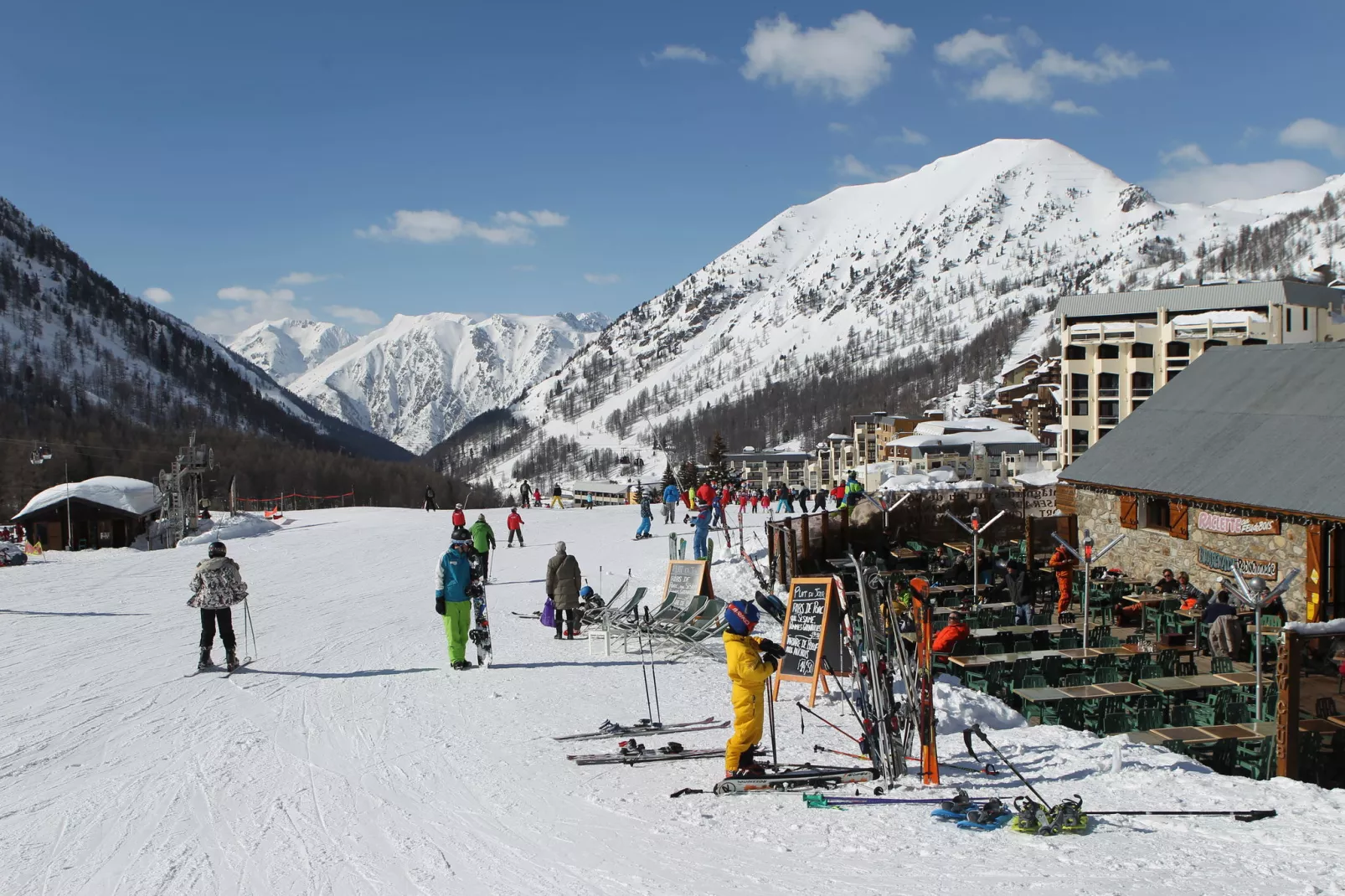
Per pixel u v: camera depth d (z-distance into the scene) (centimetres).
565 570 1584
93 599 2033
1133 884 543
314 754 909
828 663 1146
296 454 13962
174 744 947
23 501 8938
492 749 924
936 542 2616
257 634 1619
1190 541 1989
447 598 1323
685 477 8312
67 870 622
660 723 1011
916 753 900
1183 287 7075
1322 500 1642
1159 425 2272
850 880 567
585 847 650
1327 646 1336
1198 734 1023
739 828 685
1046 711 1126
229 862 633
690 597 1708
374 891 579
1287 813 693
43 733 987
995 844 630
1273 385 2127
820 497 4297
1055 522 2448
